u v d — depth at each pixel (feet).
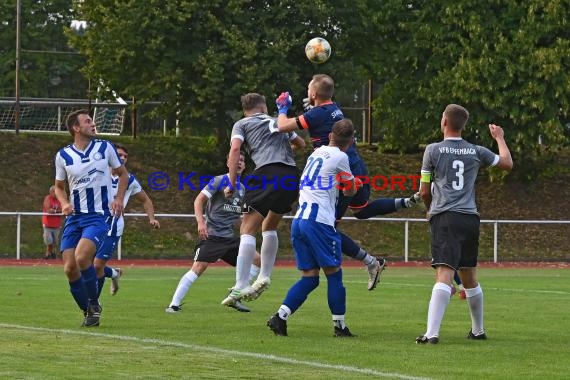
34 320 111.55
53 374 74.13
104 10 311.88
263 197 112.37
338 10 322.34
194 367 78.48
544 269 257.14
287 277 206.59
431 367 80.59
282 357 84.64
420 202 109.09
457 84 315.58
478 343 96.73
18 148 338.34
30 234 295.07
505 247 313.53
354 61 336.90
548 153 346.95
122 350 87.51
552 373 78.54
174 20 308.81
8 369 76.23
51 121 382.22
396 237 313.53
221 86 311.06
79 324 107.96
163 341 94.07
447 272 96.12
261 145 112.57
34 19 451.53
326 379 73.77
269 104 311.88
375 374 76.48
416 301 144.25
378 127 388.37
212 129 322.55
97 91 342.23
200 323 111.24
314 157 98.99
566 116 327.26
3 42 450.30
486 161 97.04
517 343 97.04
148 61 316.40
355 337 99.91
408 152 374.02
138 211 312.09
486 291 169.89
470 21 321.11
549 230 325.62
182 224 310.24
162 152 350.02
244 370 77.41
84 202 107.34
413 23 328.70
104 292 158.92
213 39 315.78
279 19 313.32
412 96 333.21
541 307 137.18
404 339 98.78
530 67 314.96
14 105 377.91
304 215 98.48
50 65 451.94
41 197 316.40
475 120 321.93
